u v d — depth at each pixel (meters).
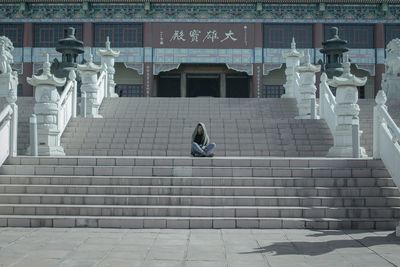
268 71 47.38
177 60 47.44
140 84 48.81
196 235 9.76
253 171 12.27
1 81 24.52
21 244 8.77
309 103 21.70
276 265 7.39
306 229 10.51
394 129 11.62
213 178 11.95
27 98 24.64
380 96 12.82
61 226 10.54
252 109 23.16
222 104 23.78
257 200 11.29
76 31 47.53
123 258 7.77
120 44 47.50
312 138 18.33
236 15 47.53
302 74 22.09
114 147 17.73
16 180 11.99
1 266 7.26
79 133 18.56
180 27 47.53
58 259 7.67
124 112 22.56
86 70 21.55
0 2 46.81
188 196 11.36
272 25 47.66
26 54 47.12
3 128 12.53
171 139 18.22
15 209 10.92
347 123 16.33
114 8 47.34
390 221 10.57
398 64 25.12
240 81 50.22
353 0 46.62
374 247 8.64
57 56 47.19
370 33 47.59
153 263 7.48
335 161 12.55
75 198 11.26
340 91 16.48
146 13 47.41
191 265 7.39
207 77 50.44
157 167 12.27
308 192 11.62
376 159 12.66
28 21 47.31
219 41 47.53
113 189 11.60
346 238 9.48
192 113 22.64
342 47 29.28
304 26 47.59
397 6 47.06
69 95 19.47
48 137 16.39
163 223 10.55
